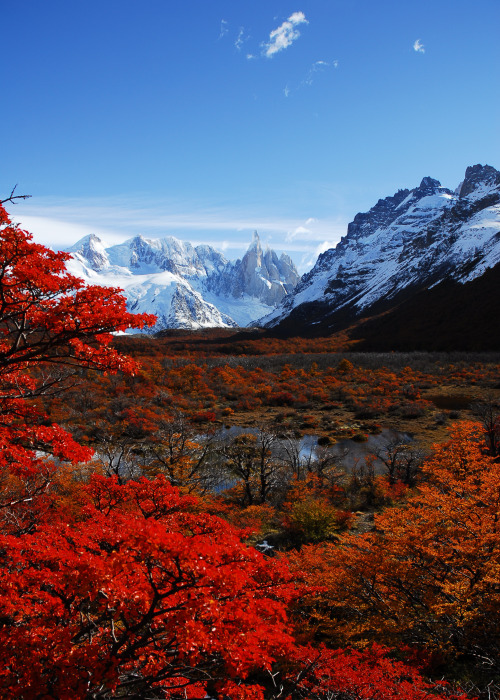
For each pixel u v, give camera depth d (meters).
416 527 13.30
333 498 30.61
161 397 70.06
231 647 5.39
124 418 54.62
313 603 13.81
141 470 33.31
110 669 5.56
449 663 11.24
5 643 5.75
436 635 11.43
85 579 5.63
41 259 7.53
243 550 6.07
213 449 42.84
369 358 119.25
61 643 5.77
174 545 5.11
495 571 10.98
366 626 11.85
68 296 7.39
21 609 6.52
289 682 11.03
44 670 5.74
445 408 64.38
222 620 5.69
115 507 10.67
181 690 7.07
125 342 150.25
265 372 100.19
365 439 50.75
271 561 8.52
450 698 8.34
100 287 7.69
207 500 25.92
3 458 8.55
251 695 6.30
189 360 112.19
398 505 28.11
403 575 12.10
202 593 5.50
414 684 8.74
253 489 33.72
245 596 6.11
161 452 38.88
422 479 32.28
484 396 70.31
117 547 7.05
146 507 10.31
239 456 37.03
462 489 14.72
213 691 8.91
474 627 10.86
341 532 23.78
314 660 9.61
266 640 6.10
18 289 7.59
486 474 14.37
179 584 5.60
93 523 8.72
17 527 11.55
